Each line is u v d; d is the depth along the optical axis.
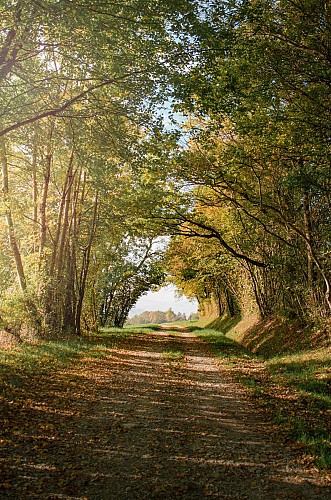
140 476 5.14
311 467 5.61
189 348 21.98
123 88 10.70
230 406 9.10
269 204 15.34
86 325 27.75
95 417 7.63
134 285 38.69
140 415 7.96
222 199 16.16
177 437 6.75
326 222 14.92
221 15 9.80
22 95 11.45
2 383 9.09
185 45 9.76
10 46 9.54
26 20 8.49
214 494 4.73
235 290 30.41
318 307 15.73
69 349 15.85
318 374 11.57
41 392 9.01
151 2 8.83
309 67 10.43
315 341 15.31
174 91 10.19
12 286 19.05
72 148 13.29
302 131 10.97
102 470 5.26
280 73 10.49
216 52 9.88
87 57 10.20
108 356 15.80
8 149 15.89
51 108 12.13
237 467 5.56
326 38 9.94
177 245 27.17
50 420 7.18
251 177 15.16
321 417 8.02
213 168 14.20
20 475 4.90
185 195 16.67
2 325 15.41
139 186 15.87
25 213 20.59
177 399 9.52
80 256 26.27
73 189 23.33
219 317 42.84
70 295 22.42
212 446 6.39
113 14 9.04
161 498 4.58
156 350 20.19
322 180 11.37
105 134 11.90
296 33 10.17
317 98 10.75
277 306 21.59
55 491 4.59
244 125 11.38
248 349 21.70
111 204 17.61
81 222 24.61
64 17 8.48
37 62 12.10
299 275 17.09
